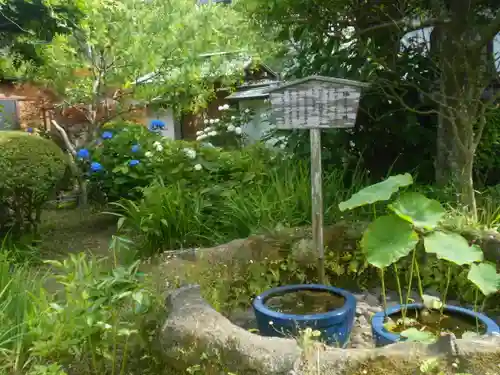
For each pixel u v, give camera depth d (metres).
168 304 2.39
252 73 8.64
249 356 1.92
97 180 5.90
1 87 7.04
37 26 6.18
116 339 2.37
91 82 6.64
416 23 4.37
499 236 3.06
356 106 2.95
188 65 6.36
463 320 2.44
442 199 3.90
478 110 4.42
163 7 6.43
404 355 1.83
